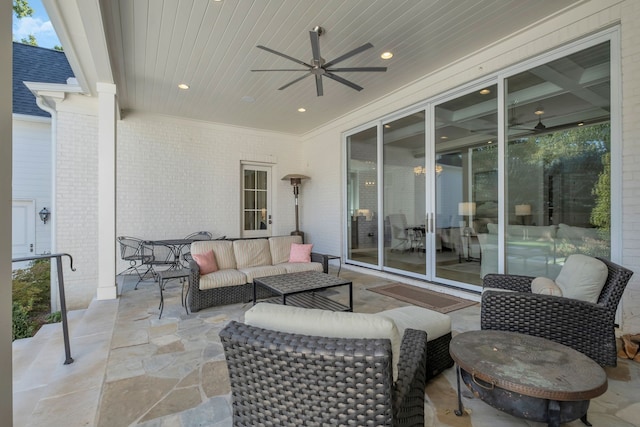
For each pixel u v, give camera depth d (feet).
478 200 13.47
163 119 20.43
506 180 12.44
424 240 15.81
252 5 9.71
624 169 9.14
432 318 7.13
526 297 7.15
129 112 19.40
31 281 17.92
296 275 12.16
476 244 13.53
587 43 9.98
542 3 9.77
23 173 20.84
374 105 18.24
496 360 5.16
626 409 5.81
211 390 6.51
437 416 5.73
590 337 6.84
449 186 14.66
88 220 17.75
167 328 10.05
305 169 25.49
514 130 12.18
